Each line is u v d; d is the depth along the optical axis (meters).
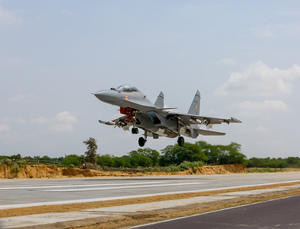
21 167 43.31
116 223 10.98
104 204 16.06
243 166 99.69
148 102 36.66
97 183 30.55
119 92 33.81
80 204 15.83
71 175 47.75
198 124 40.81
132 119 36.03
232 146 103.12
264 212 13.38
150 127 38.44
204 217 12.14
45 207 14.61
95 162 65.62
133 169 62.66
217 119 39.84
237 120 39.69
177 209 14.16
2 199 17.39
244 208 14.67
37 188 24.25
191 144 98.56
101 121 40.19
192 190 24.69
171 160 98.12
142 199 18.42
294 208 14.63
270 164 127.94
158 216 12.47
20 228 9.79
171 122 39.66
